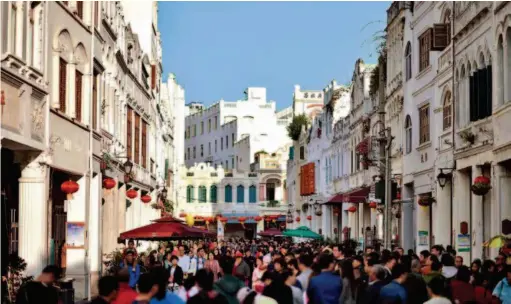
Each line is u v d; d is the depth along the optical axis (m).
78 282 29.89
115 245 37.94
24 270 23.64
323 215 69.56
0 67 20.58
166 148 73.25
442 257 19.36
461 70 31.14
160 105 63.78
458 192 31.61
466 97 30.84
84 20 30.48
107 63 35.94
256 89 129.25
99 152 33.31
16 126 22.20
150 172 53.75
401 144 41.62
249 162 115.88
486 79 28.02
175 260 25.98
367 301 15.50
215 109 129.25
